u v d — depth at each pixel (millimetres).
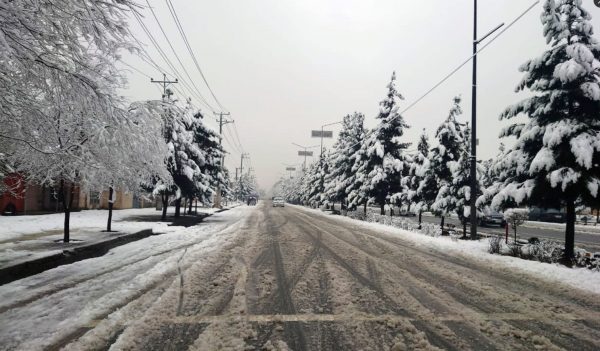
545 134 10867
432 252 12680
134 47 6863
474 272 9344
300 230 19797
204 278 7918
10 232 13859
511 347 4648
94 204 33375
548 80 11500
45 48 5828
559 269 9602
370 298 6691
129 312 5574
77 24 6203
